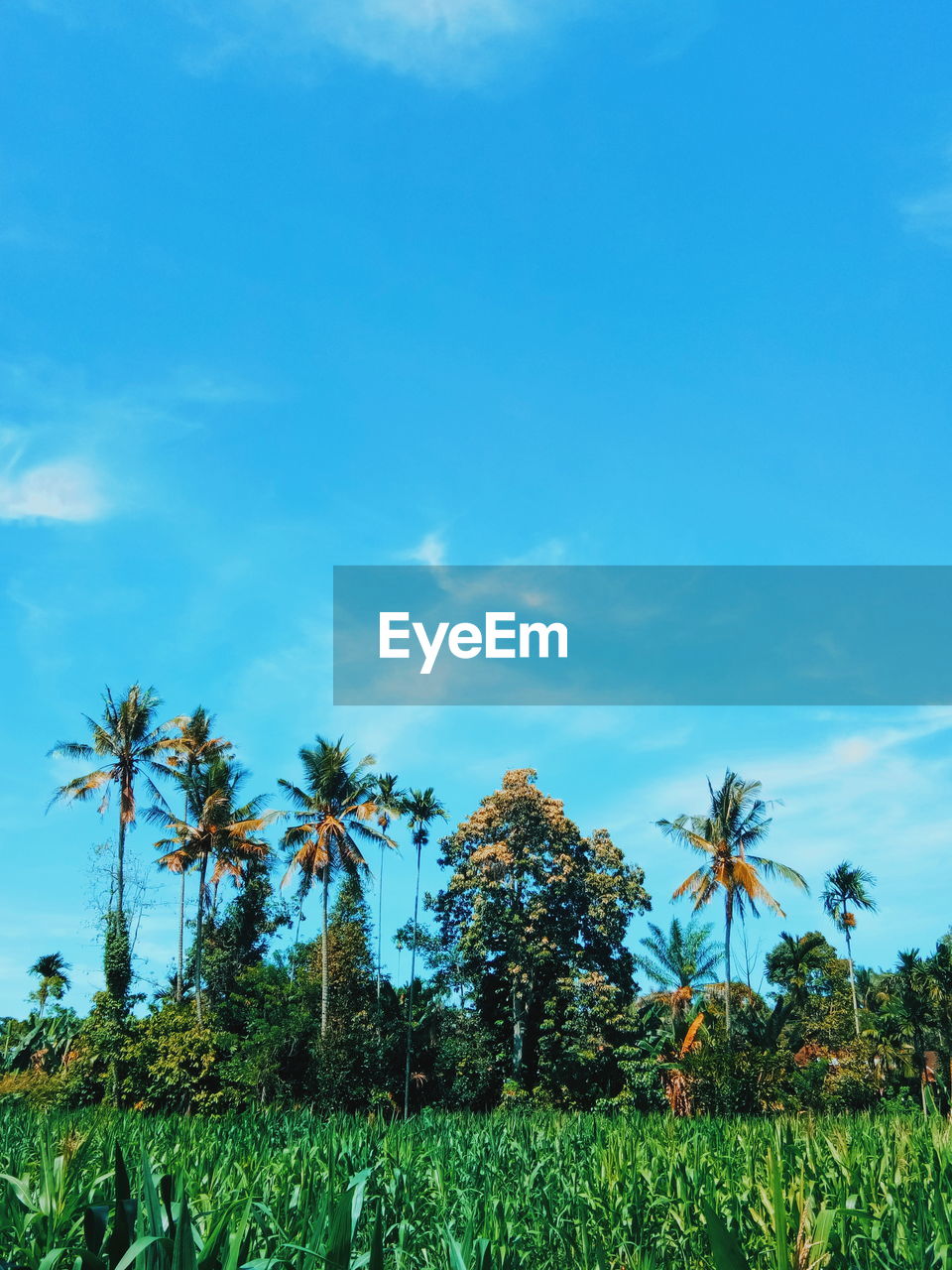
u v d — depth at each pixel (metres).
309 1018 44.25
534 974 49.94
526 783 53.22
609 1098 45.84
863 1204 8.59
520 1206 10.02
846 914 50.22
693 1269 7.99
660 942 53.28
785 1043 44.50
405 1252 8.02
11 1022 51.44
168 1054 39.00
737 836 42.81
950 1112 14.83
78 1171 9.29
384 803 50.88
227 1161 11.16
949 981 40.69
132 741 48.66
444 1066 48.94
